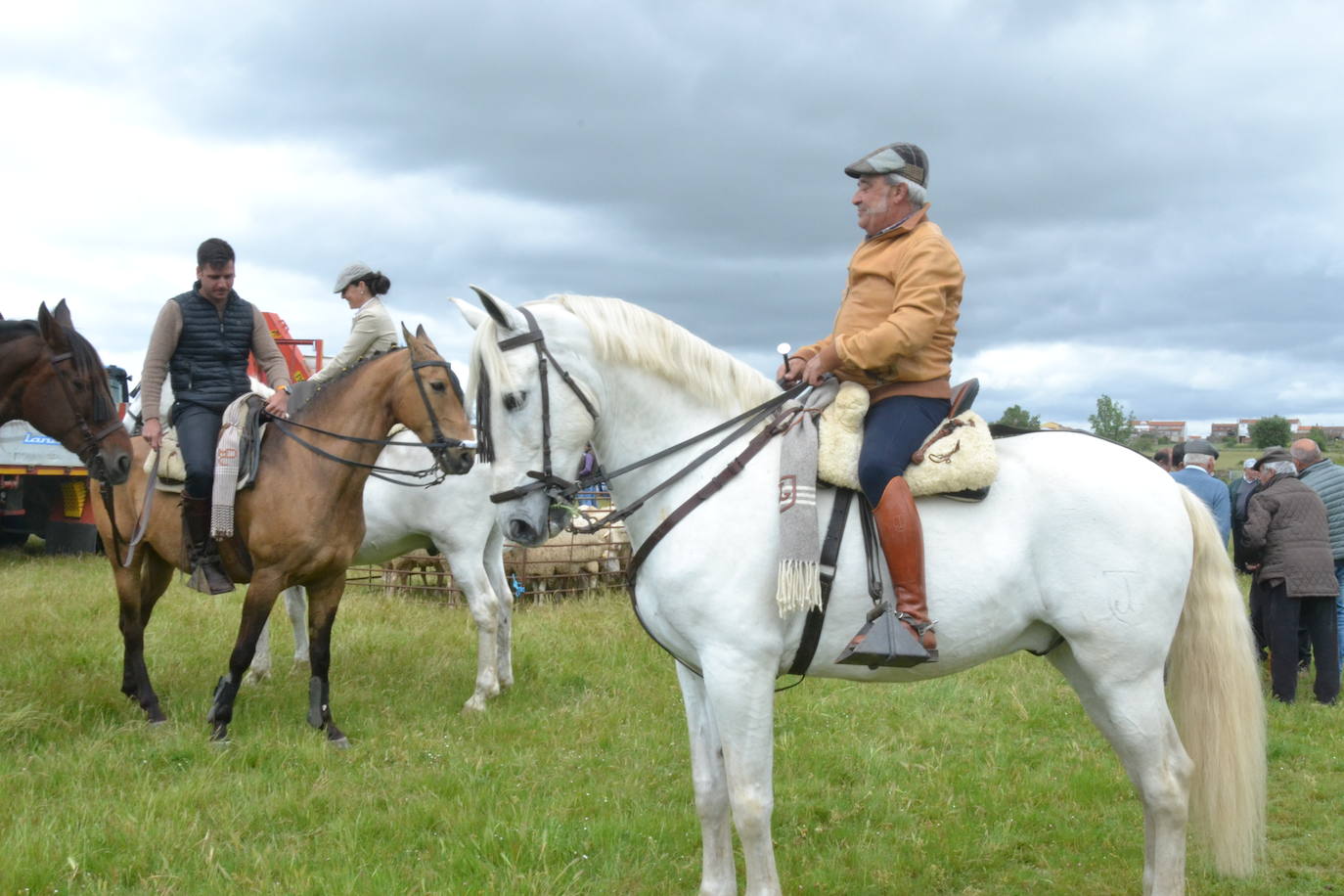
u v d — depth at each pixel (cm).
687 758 541
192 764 503
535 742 569
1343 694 711
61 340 527
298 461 541
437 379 555
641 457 336
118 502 590
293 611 735
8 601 926
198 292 559
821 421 325
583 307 334
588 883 377
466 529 650
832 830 443
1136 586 320
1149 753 323
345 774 500
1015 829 450
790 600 298
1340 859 417
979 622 322
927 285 319
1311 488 690
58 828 411
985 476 316
